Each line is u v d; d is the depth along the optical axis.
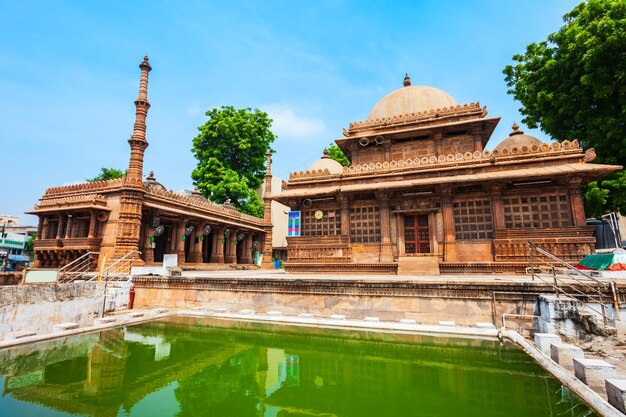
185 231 23.47
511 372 6.03
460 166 15.20
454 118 18.36
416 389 5.45
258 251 33.78
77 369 6.32
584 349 6.56
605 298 7.59
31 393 5.22
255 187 40.41
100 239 18.20
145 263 17.84
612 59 14.92
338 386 5.62
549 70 18.09
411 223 16.06
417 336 8.21
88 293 10.48
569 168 13.14
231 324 9.80
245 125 37.00
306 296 10.66
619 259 9.69
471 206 14.85
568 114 17.70
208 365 6.64
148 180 25.30
